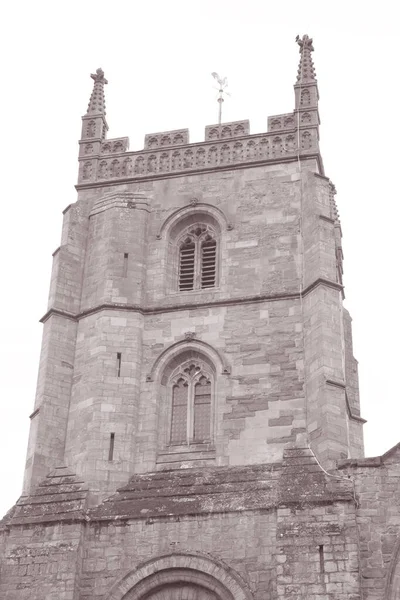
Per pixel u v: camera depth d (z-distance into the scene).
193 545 38.03
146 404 43.69
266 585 36.59
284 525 36.41
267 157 49.78
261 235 47.28
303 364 43.16
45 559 38.06
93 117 54.06
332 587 34.78
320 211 46.53
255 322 44.72
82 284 47.88
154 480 41.28
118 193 50.00
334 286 44.28
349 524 36.03
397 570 36.06
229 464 41.31
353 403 51.19
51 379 44.84
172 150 51.59
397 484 38.00
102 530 39.09
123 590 37.50
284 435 41.47
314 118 50.53
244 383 43.25
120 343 45.03
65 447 43.47
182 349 44.84
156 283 47.16
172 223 48.97
